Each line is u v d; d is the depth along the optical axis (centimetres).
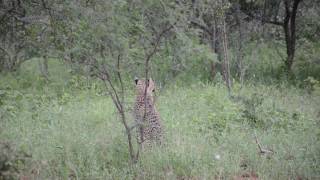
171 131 1405
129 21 1104
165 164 1150
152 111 1270
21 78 2345
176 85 2014
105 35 1084
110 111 1619
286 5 2423
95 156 1183
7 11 1330
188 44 1109
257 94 1845
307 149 1255
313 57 2608
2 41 1727
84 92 1959
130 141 1162
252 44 2678
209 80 2316
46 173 1086
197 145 1280
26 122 1470
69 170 1119
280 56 2659
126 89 1895
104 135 1352
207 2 1269
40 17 1234
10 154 920
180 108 1700
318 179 1109
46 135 1337
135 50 1145
